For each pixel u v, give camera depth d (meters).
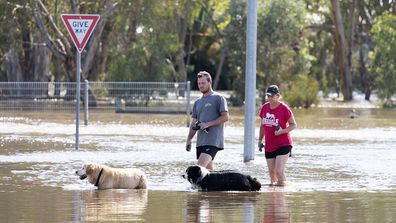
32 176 20.42
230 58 70.94
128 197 17.00
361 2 91.25
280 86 68.88
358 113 57.59
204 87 19.17
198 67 98.81
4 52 70.06
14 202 16.12
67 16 26.50
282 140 19.42
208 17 85.19
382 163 24.17
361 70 96.38
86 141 31.14
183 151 27.30
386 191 18.05
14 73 79.06
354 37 94.69
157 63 69.88
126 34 70.56
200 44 97.38
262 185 19.19
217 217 14.41
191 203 16.17
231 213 14.89
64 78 78.12
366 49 102.06
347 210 15.24
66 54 63.25
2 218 14.16
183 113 50.19
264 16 68.69
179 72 78.19
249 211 15.15
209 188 18.08
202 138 19.12
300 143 31.33
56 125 39.78
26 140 31.22
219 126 19.12
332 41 95.25
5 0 58.69
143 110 51.06
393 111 61.12
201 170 18.20
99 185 18.31
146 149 27.97
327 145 30.47
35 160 24.17
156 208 15.48
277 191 18.09
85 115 40.38
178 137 33.53
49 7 65.25
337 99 84.75
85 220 13.98
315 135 35.69
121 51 70.19
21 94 51.34
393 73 68.88
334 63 100.06
